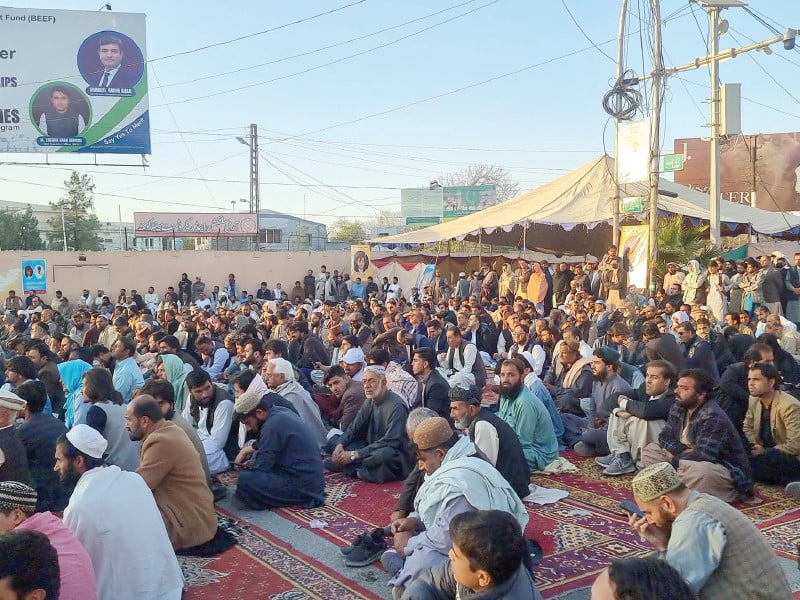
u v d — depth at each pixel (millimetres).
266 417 6371
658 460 5957
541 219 21344
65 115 25391
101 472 3908
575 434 7809
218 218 34125
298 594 4371
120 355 8398
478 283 23000
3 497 3311
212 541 5078
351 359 8383
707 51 16969
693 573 2818
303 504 6035
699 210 22016
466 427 5504
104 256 28156
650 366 6484
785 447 6062
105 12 25531
